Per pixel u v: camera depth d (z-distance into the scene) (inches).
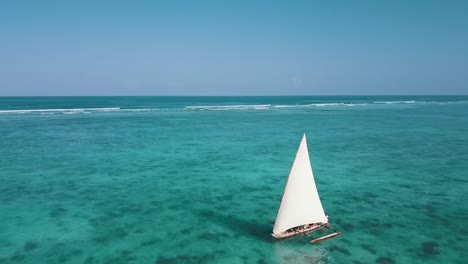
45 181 1037.8
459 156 1430.9
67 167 1213.7
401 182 1050.1
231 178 1109.7
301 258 589.6
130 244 643.5
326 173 1154.7
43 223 730.8
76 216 773.3
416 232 693.3
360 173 1154.7
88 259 586.9
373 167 1238.9
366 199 891.4
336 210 810.8
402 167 1239.5
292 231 671.1
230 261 581.3
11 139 1774.1
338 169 1210.0
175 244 645.3
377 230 701.3
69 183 1023.6
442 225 729.0
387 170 1196.5
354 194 933.2
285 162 1341.0
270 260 583.5
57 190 955.3
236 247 632.4
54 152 1466.5
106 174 1131.9
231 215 794.8
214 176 1131.3
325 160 1354.6
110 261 581.3
